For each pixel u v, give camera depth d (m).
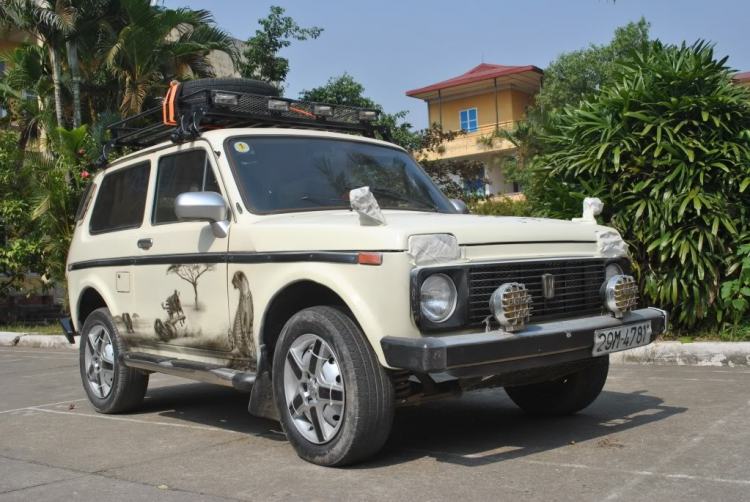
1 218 15.87
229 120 5.68
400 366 3.71
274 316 4.54
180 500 3.71
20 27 17.88
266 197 4.84
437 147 24.69
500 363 3.85
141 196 5.81
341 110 6.08
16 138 15.87
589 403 5.12
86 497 3.84
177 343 5.29
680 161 7.77
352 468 4.10
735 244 7.80
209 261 4.88
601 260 4.53
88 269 6.29
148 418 5.95
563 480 3.74
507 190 40.72
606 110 8.47
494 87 40.94
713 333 7.96
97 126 18.48
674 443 4.37
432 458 4.26
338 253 4.04
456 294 3.86
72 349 12.08
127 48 19.05
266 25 21.91
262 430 5.31
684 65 8.27
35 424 5.86
